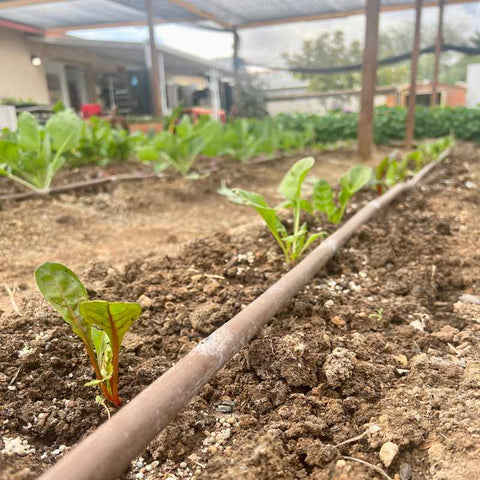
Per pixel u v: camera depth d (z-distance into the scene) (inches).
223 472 42.7
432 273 91.6
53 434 50.5
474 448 45.4
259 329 61.0
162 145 204.8
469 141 439.5
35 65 535.8
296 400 54.3
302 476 43.7
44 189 163.9
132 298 80.2
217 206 172.9
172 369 46.1
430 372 58.8
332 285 85.9
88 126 260.5
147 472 45.6
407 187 165.2
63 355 62.4
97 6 399.2
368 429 49.3
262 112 584.1
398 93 698.8
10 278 94.0
